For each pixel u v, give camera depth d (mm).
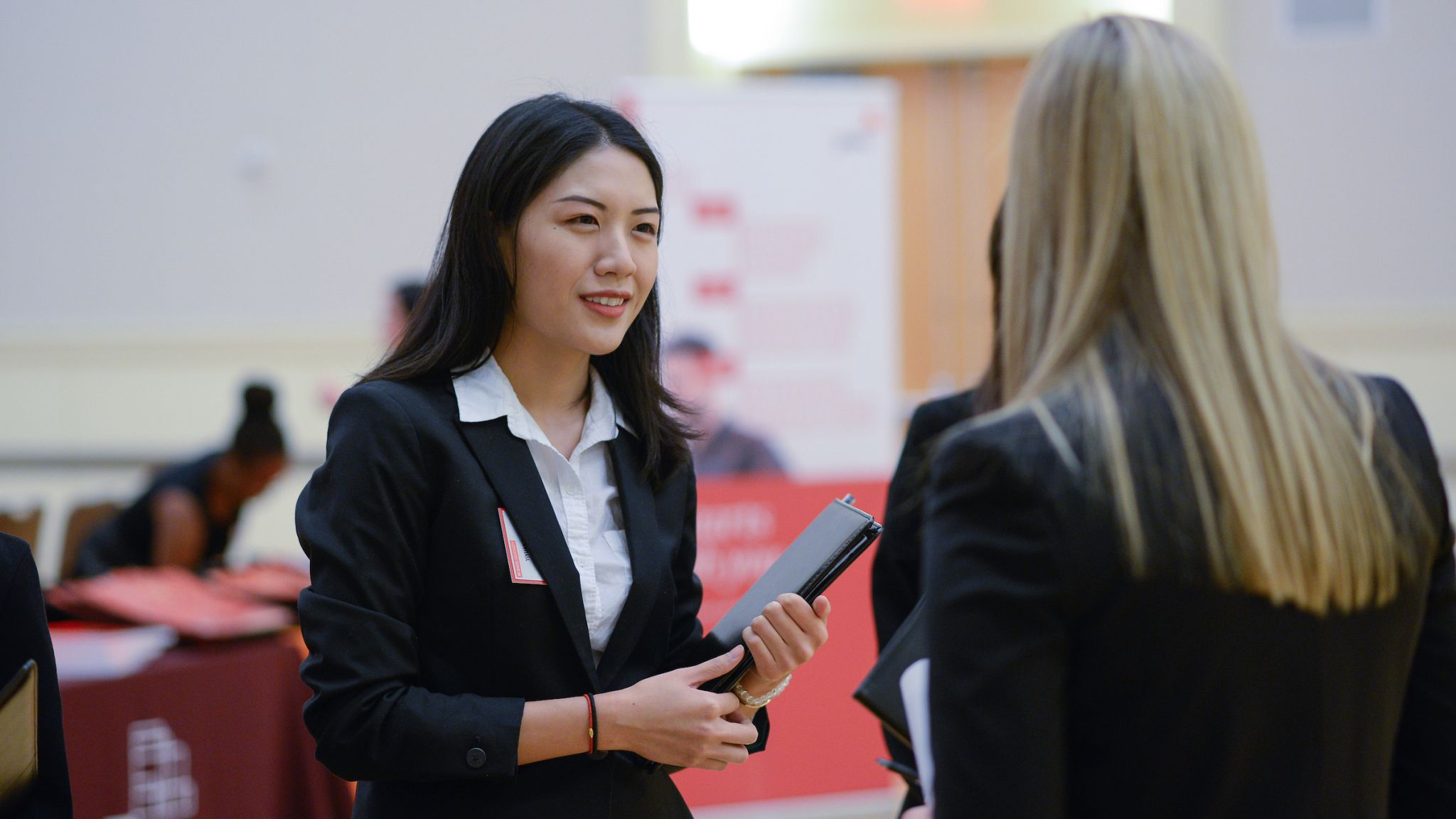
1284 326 2105
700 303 10062
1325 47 13461
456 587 2703
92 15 13648
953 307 14320
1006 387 2256
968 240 14266
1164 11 13539
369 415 2727
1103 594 1905
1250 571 1888
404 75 13648
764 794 6914
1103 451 1941
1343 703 1961
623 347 3104
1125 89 2078
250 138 13680
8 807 2662
